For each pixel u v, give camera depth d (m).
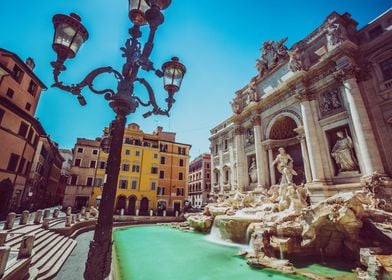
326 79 21.64
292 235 13.12
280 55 29.20
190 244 18.02
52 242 13.95
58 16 3.88
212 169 43.16
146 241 19.41
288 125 28.52
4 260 6.33
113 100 4.07
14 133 25.39
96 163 45.31
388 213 12.86
